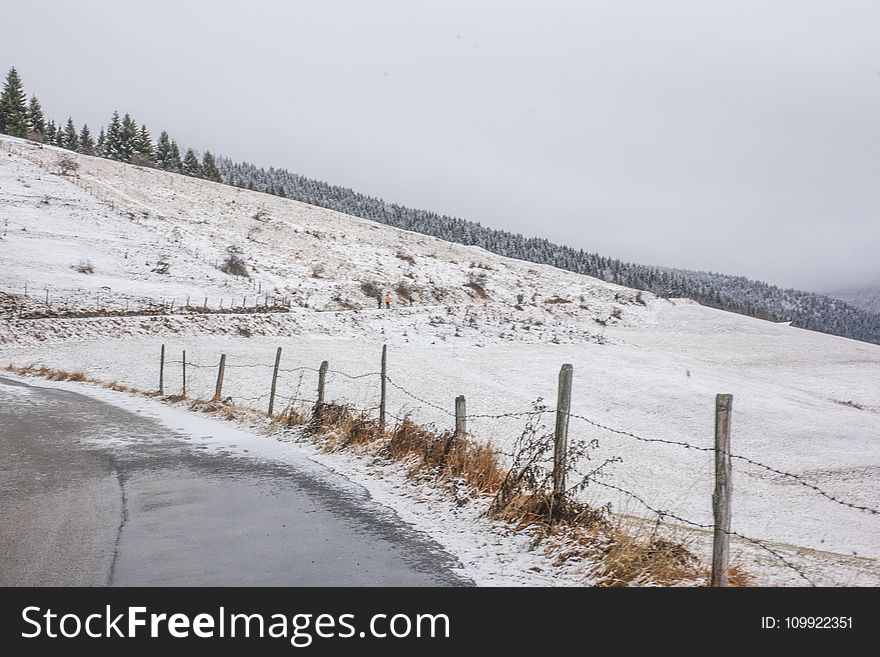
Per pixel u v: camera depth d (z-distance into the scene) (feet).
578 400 108.17
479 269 286.05
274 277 199.52
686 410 106.42
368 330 161.17
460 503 24.06
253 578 16.93
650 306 261.85
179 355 114.93
